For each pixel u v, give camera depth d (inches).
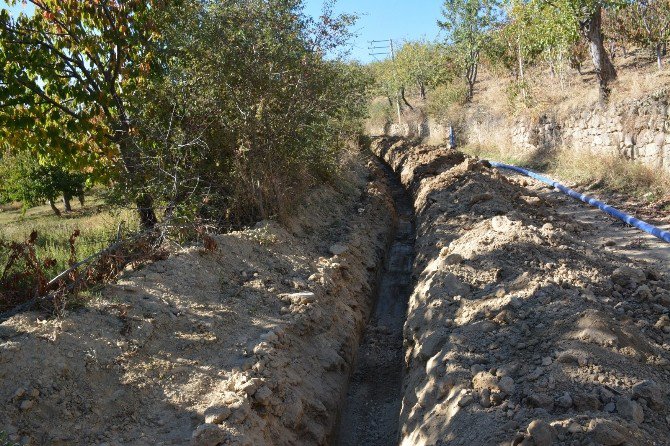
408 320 264.4
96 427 165.8
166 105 338.6
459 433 154.0
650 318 203.8
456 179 494.6
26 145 363.6
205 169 352.5
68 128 359.6
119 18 345.1
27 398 164.4
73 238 244.8
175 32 334.0
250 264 291.4
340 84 433.1
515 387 161.8
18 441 152.7
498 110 935.7
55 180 855.1
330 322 277.3
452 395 172.2
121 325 205.6
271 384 199.3
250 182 353.7
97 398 174.9
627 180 473.7
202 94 334.3
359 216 474.0
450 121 1131.3
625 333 175.3
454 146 1071.6
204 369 200.8
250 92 343.9
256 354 210.7
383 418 248.1
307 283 293.0
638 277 234.7
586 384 154.0
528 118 777.6
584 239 356.8
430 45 1460.4
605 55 578.6
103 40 350.6
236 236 309.1
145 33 354.6
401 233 535.5
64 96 362.9
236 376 195.8
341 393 248.4
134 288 229.8
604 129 564.7
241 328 232.8
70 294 214.1
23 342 179.6
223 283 265.6
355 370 286.7
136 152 334.3
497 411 153.6
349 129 703.1
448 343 198.1
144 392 183.2
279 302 266.4
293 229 366.6
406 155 868.0
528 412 148.4
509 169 717.9
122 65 365.1
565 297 206.2
